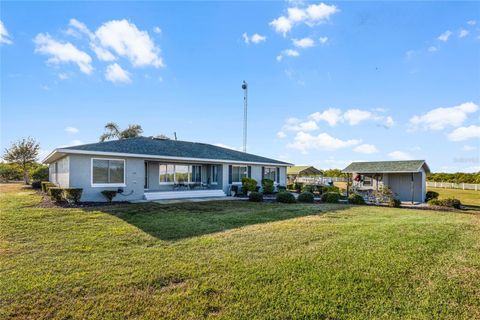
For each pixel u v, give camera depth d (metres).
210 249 6.18
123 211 11.09
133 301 3.85
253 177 23.06
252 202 15.77
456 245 6.71
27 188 24.03
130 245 6.49
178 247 6.32
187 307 3.72
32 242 6.64
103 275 4.67
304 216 10.88
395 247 6.38
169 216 10.30
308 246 6.44
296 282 4.46
